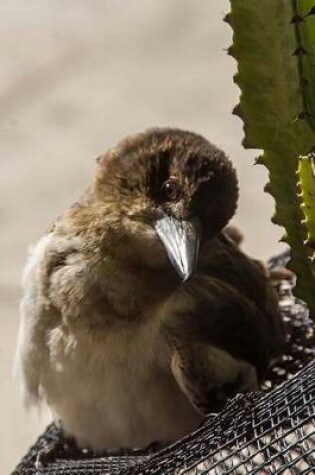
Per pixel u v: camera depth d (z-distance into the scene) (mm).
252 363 2588
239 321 2582
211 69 3492
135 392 2564
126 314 2559
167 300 2564
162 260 2559
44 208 3072
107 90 3412
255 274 2623
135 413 2570
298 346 2643
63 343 2566
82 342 2562
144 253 2561
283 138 2475
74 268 2566
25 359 2588
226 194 2557
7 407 2848
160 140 2572
